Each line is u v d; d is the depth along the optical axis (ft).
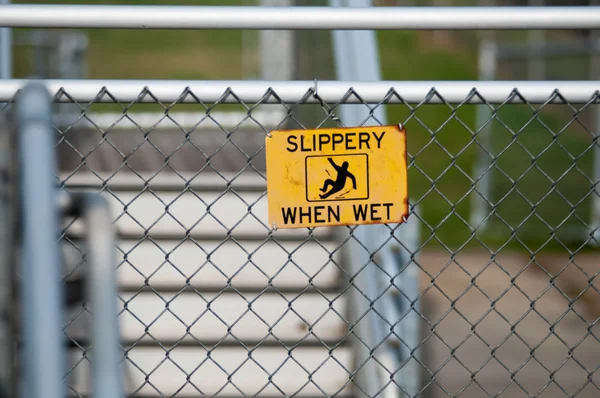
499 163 56.44
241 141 33.06
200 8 11.32
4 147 9.91
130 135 34.58
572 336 37.60
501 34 117.08
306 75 27.17
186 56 133.08
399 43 137.08
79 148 29.81
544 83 12.01
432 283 13.57
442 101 11.92
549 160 56.29
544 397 30.71
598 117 53.98
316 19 11.46
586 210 56.03
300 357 19.62
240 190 21.85
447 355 34.86
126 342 19.71
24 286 8.95
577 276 47.21
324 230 21.29
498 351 35.50
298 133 11.47
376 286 16.97
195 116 35.50
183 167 27.22
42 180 9.23
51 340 8.82
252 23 11.35
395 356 16.66
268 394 19.21
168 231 21.36
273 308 20.43
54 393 8.73
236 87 11.60
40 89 9.77
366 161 11.61
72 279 13.61
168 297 20.57
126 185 21.75
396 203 11.70
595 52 57.77
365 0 18.97
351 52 18.65
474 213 57.41
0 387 9.62
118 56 131.44
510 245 53.83
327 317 20.33
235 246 21.30
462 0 125.49
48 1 42.91
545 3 112.37
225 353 19.70
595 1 105.40
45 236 9.07
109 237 10.46
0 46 17.37
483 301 42.63
